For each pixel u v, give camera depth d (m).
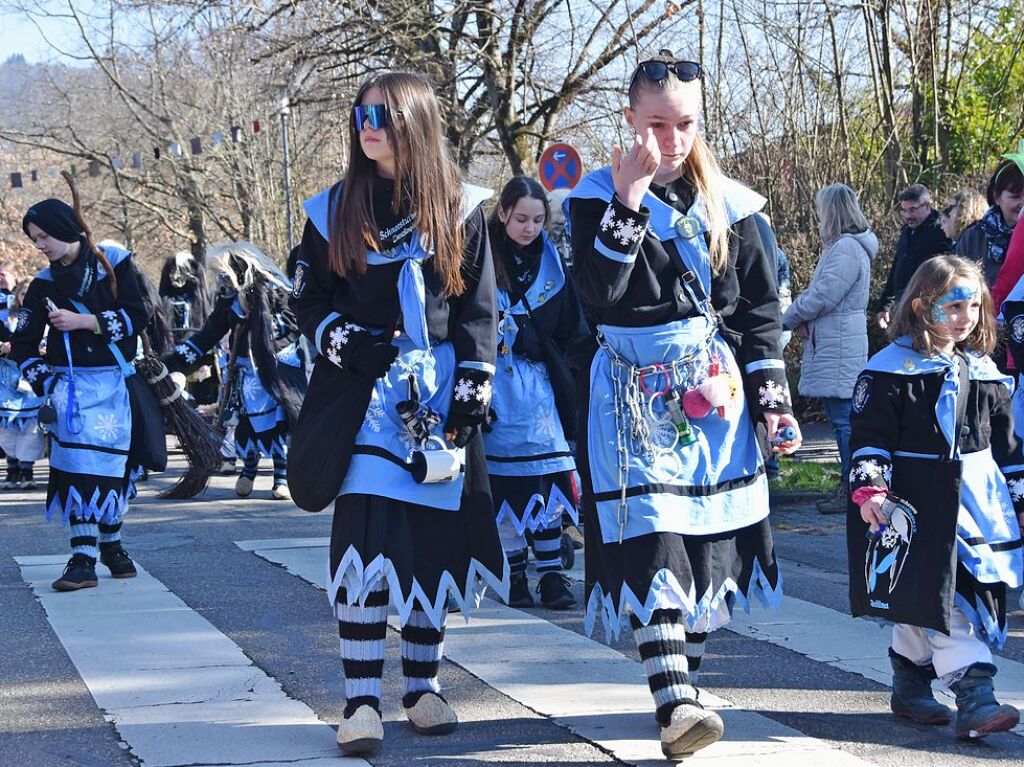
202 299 13.02
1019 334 5.36
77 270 6.18
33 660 4.92
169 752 3.83
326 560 7.03
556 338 6.06
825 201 8.40
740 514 3.75
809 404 14.30
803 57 13.60
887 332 4.13
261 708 4.27
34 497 10.48
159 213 30.48
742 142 13.89
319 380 3.89
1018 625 5.39
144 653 5.00
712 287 3.80
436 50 18.62
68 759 3.81
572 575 6.65
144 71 26.50
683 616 3.73
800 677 4.64
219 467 7.17
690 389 3.71
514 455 5.86
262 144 23.14
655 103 3.60
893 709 4.17
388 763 3.72
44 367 6.27
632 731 3.98
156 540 7.84
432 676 4.04
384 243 3.76
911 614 3.86
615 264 3.59
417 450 3.78
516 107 18.98
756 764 3.67
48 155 33.09
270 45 19.50
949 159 13.49
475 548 3.93
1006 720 3.81
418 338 3.75
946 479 3.89
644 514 3.63
